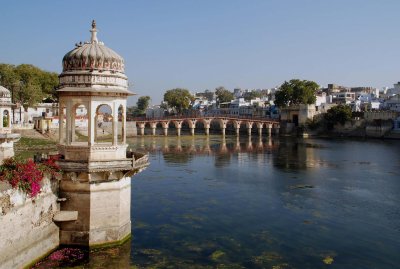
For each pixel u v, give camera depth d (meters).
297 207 33.62
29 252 17.45
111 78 20.14
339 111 125.75
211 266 20.33
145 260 20.64
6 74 78.88
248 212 31.66
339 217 30.73
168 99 169.88
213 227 27.22
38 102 88.19
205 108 197.88
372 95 164.75
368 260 21.98
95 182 19.50
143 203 33.94
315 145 93.75
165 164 59.31
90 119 19.88
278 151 79.56
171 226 27.05
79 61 19.72
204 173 51.22
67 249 19.50
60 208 19.72
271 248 23.44
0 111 40.75
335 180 46.91
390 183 45.12
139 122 113.50
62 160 19.36
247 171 53.31
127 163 19.80
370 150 81.62
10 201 16.17
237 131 124.62
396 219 30.34
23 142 64.38
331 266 21.02
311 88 136.62
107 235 19.94
